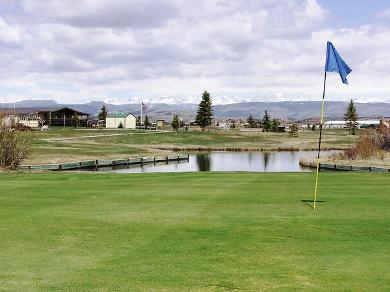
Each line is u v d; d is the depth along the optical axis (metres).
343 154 66.19
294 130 144.12
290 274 9.46
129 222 14.02
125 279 9.06
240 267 9.89
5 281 8.91
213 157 79.31
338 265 10.05
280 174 30.30
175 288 8.62
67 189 21.61
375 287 8.73
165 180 26.30
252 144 109.06
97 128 150.62
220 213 15.51
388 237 12.45
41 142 76.38
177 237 12.30
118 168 56.97
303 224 13.93
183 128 169.75
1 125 37.59
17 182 24.81
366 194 20.17
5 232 12.71
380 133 65.75
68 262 10.11
